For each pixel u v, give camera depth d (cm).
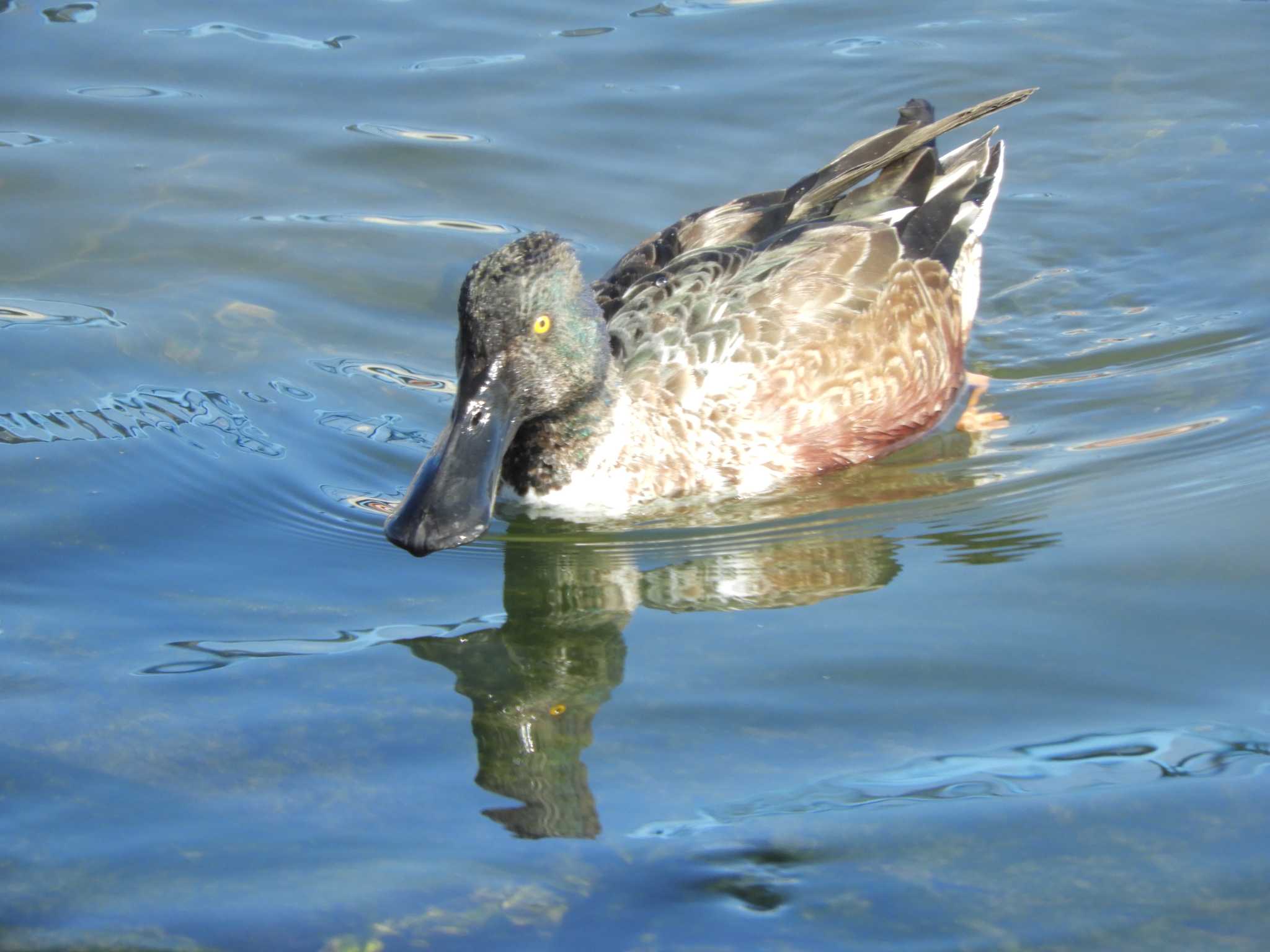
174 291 1448
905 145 1388
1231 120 1744
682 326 1241
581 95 1772
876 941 714
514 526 1198
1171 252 1565
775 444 1238
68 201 1570
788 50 1872
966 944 710
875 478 1255
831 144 1691
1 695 917
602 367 1184
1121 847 770
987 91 1788
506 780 849
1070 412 1318
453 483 1077
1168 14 1938
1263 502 1119
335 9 1956
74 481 1175
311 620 1025
